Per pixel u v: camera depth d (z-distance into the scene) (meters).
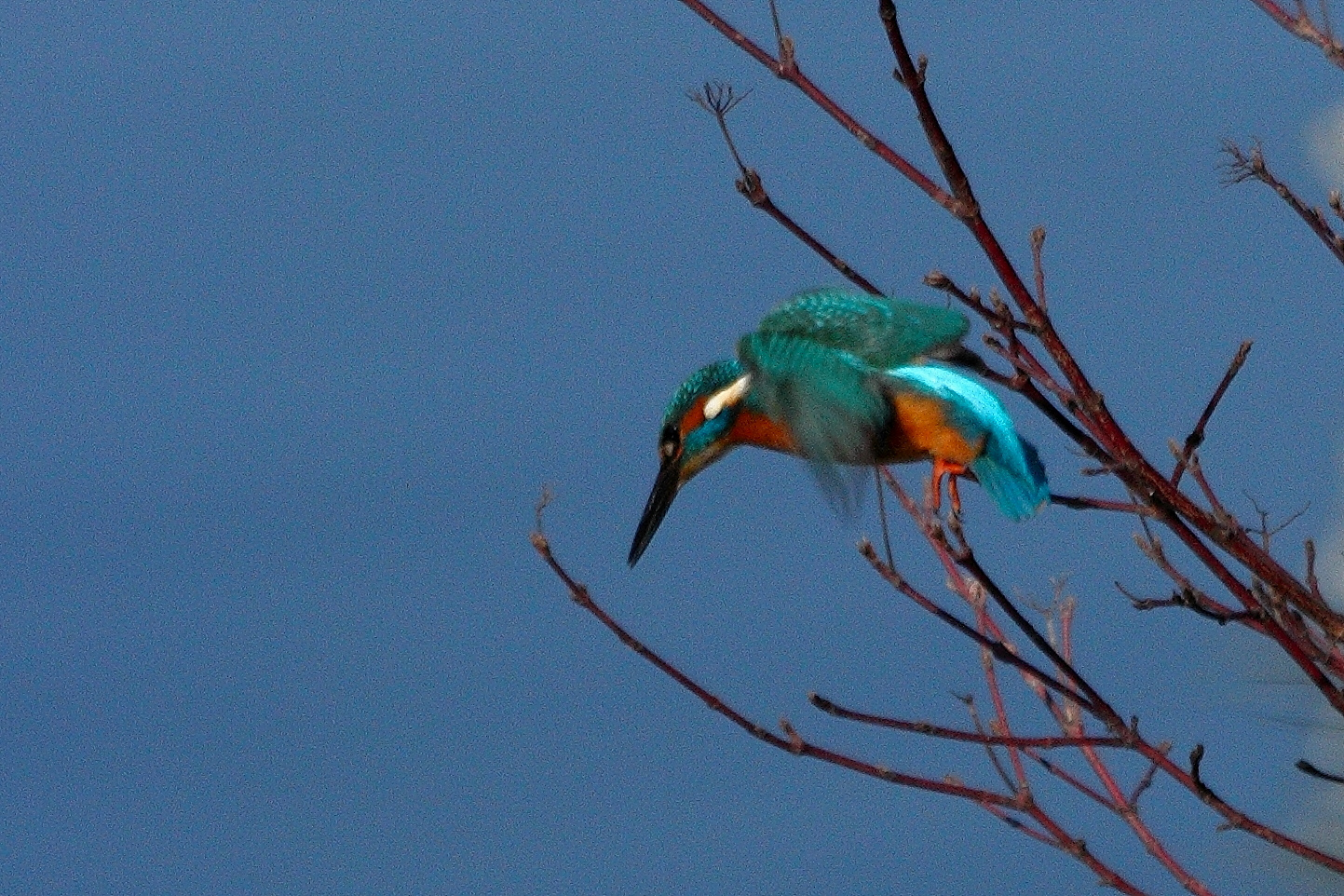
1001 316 7.41
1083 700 7.55
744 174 8.20
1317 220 8.32
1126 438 7.49
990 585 7.25
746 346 9.34
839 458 8.70
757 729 7.84
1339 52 7.55
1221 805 7.48
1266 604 7.77
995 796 7.98
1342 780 7.98
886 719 7.75
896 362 8.95
